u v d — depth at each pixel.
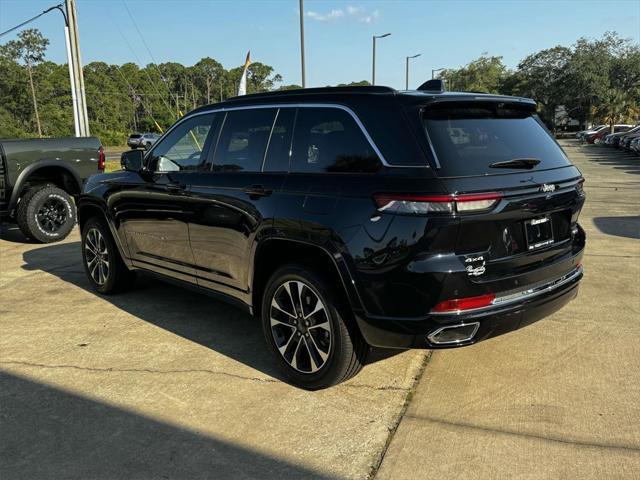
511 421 3.09
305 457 2.82
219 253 4.09
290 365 3.59
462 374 3.68
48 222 8.53
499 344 4.13
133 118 106.06
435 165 2.89
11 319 4.98
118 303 5.40
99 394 3.53
